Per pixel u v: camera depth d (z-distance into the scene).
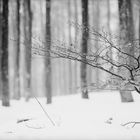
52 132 8.39
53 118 11.12
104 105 14.14
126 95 14.53
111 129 8.56
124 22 15.04
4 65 18.05
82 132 8.21
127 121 9.90
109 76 8.37
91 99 17.19
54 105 16.48
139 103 13.77
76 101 16.86
